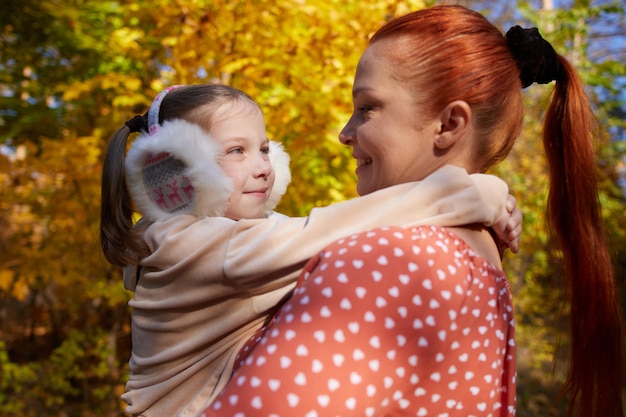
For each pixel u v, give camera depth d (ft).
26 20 10.79
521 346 22.34
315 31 9.80
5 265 12.29
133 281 4.10
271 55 10.02
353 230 3.04
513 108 3.41
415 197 3.06
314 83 9.87
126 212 3.91
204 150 3.63
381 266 2.64
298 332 2.52
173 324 3.50
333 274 2.63
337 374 2.45
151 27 11.24
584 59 18.06
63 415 16.57
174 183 3.69
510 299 3.28
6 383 15.78
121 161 3.92
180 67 10.12
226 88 4.22
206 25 10.09
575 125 3.83
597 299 3.80
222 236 3.38
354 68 9.77
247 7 9.84
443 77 3.21
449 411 2.80
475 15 3.46
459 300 2.77
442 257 2.81
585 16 17.78
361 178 3.64
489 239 3.32
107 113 11.69
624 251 7.55
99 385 17.42
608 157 17.31
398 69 3.26
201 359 3.43
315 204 11.00
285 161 4.71
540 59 3.63
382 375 2.52
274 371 2.46
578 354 3.88
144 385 3.67
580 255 3.83
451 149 3.29
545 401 18.61
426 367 2.66
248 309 3.26
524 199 18.61
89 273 13.61
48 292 20.38
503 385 3.26
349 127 3.59
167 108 4.06
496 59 3.35
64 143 10.62
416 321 2.61
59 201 11.37
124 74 11.07
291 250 3.11
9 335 20.95
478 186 3.16
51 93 11.92
